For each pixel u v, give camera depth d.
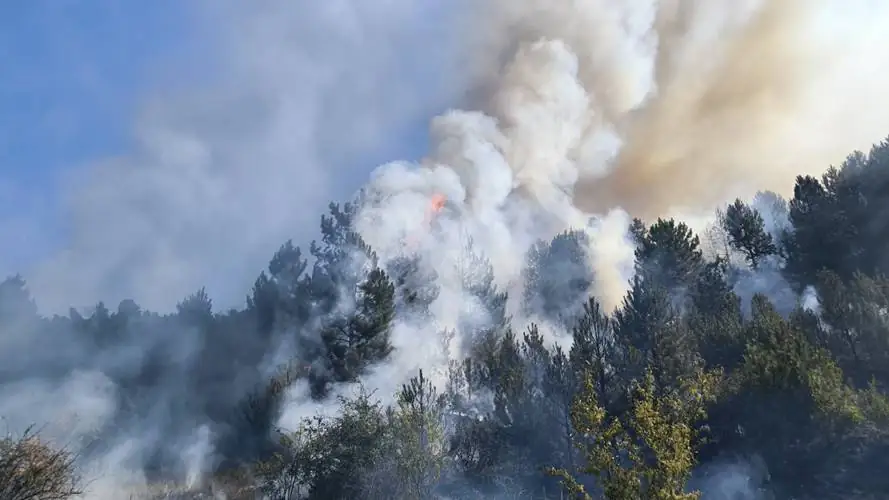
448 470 19.33
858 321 20.12
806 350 17.39
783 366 16.47
